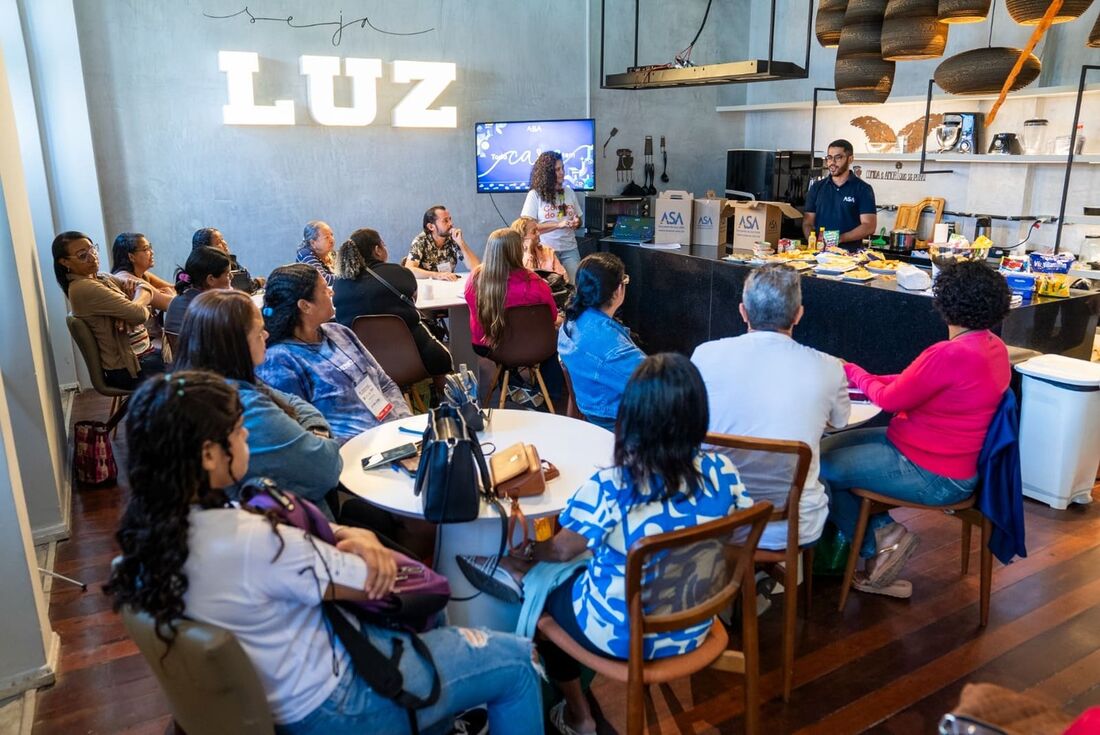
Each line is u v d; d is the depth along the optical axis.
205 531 1.37
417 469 2.13
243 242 6.11
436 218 5.46
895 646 2.58
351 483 2.21
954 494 2.59
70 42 5.20
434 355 3.96
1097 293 3.91
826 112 7.27
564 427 2.62
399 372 3.76
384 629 1.62
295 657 1.46
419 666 1.59
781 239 5.32
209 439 1.35
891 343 3.98
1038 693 2.35
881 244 5.64
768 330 2.36
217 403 1.37
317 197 6.29
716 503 1.73
